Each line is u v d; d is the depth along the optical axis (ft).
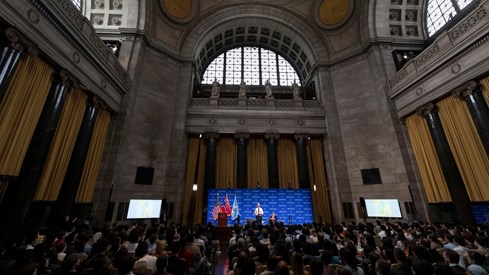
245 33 62.54
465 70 27.53
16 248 10.72
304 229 19.48
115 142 34.53
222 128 47.14
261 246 10.55
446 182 30.25
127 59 39.58
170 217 38.58
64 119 25.14
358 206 40.65
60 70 23.88
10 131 18.92
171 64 47.67
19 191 19.29
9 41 18.44
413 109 35.58
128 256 8.68
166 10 48.29
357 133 44.39
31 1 19.79
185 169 45.32
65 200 25.32
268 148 47.19
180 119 44.86
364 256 12.44
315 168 47.65
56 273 8.02
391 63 43.21
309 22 55.36
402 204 35.63
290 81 65.77
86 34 28.09
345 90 48.24
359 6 49.11
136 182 36.63
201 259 12.55
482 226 24.63
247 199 41.42
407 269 7.65
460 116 28.94
